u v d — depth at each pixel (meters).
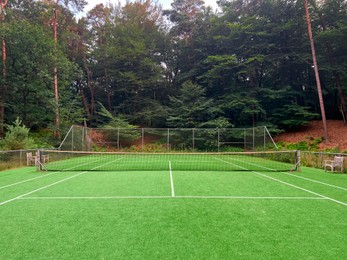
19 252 3.38
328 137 20.88
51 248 3.49
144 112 29.47
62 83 24.14
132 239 3.77
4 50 20.42
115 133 22.73
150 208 5.39
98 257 3.22
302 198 6.30
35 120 22.59
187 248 3.47
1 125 20.08
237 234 3.97
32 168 12.63
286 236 3.89
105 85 34.06
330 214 5.00
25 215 4.92
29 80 21.52
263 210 5.26
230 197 6.39
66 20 27.66
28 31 20.66
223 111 27.11
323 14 24.17
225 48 29.70
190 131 22.73
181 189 7.34
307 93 28.61
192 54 32.62
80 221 4.57
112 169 12.11
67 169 12.12
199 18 31.19
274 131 24.75
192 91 27.88
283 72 28.92
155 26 33.25
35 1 24.44
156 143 23.23
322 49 25.45
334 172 10.94
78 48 31.84
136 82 30.05
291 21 25.33
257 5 28.17
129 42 29.98
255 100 25.28
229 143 22.59
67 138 17.48
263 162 15.57
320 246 3.55
